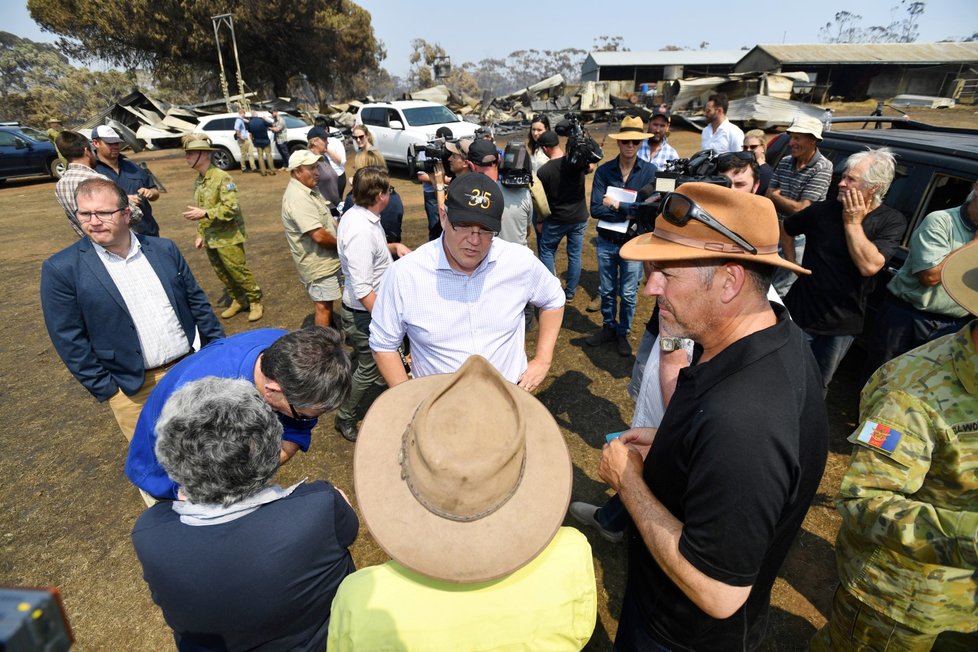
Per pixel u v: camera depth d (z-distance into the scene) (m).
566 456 1.14
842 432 3.18
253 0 29.69
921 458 1.18
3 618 0.46
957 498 1.19
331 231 3.81
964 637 1.47
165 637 2.08
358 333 2.99
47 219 9.58
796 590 2.21
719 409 0.96
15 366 4.25
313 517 1.15
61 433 3.37
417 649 0.92
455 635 0.92
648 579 1.25
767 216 0.99
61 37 31.53
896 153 3.26
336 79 46.31
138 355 2.42
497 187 1.76
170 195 11.29
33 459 3.13
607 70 35.25
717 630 1.15
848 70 30.22
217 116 14.63
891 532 1.20
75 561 2.42
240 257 4.57
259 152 13.34
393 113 12.77
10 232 8.63
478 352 1.96
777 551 1.14
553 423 1.21
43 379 4.04
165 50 31.17
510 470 0.97
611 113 24.08
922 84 29.78
